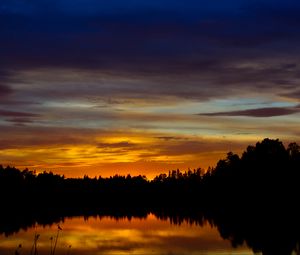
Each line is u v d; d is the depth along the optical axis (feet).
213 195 536.42
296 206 373.81
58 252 168.14
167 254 161.99
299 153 464.65
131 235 218.79
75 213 414.00
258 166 469.57
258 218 297.74
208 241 188.85
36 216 371.56
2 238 209.77
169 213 392.06
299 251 161.38
